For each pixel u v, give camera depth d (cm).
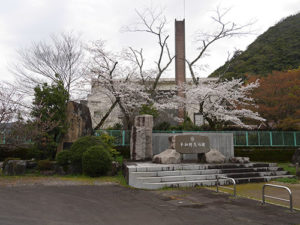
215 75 3331
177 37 2859
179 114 2355
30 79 1645
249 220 497
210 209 587
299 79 1844
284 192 820
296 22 4184
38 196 674
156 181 915
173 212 558
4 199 625
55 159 1191
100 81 1695
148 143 1372
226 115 1764
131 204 632
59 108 1279
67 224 450
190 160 1379
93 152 1057
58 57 1741
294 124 1861
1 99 1191
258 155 1697
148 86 1972
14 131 1109
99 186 869
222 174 1037
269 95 1916
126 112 1792
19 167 1056
